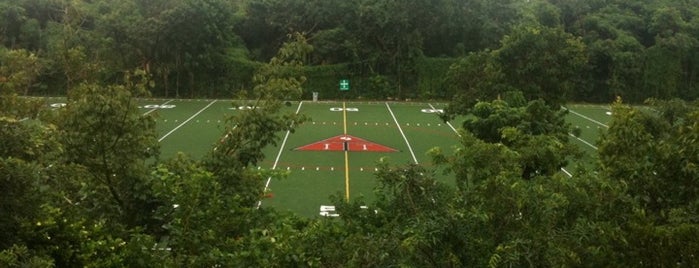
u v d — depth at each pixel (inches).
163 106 2176.4
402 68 2539.4
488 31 2559.1
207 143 1537.9
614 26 2672.2
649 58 2576.3
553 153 655.1
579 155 709.9
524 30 1339.8
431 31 2576.3
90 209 578.6
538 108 1008.9
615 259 343.9
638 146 474.3
